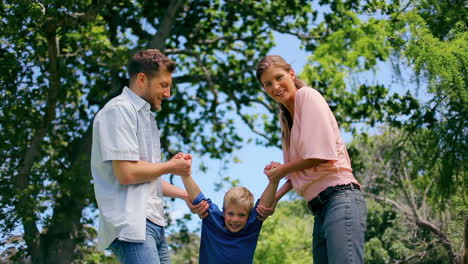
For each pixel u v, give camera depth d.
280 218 18.53
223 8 14.25
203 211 3.74
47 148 11.46
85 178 10.74
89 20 10.34
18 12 9.27
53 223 10.91
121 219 2.95
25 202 9.84
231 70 15.06
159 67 3.15
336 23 13.19
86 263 11.56
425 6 8.11
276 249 17.64
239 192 3.70
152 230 3.05
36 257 10.91
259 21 14.56
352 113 12.95
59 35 10.94
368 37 10.08
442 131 8.23
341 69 11.15
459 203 8.64
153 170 3.04
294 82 3.65
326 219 3.32
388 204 15.84
